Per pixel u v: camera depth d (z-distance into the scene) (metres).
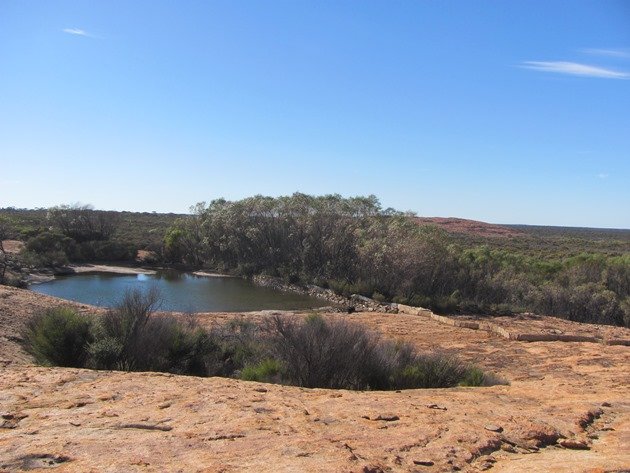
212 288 44.84
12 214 102.44
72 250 58.56
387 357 12.63
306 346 11.91
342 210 51.47
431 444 5.26
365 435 5.49
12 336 14.18
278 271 52.03
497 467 4.72
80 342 12.09
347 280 44.81
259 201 58.38
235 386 8.13
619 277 43.34
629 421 7.04
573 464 4.70
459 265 41.66
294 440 5.18
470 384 12.12
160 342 13.32
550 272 47.97
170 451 4.78
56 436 5.23
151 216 132.38
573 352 18.94
